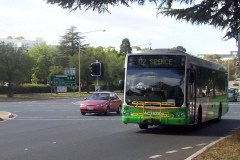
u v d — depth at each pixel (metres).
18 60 68.69
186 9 14.32
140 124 20.36
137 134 18.73
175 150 13.81
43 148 14.08
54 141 15.98
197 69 20.52
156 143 15.68
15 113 33.50
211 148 13.07
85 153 13.04
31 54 105.88
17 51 69.06
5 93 78.94
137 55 18.97
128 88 18.97
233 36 14.97
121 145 15.02
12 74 68.31
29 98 67.75
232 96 59.47
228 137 16.12
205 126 23.55
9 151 13.37
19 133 18.81
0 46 68.38
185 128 21.86
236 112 36.97
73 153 13.02
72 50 125.94
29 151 13.38
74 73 79.94
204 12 14.29
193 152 13.35
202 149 13.01
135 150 13.77
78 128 21.23
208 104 23.11
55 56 113.56
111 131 19.88
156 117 18.48
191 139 17.08
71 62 95.69
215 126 23.61
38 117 29.22
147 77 18.78
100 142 15.81
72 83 79.75
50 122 24.97
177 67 18.61
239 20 14.60
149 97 18.62
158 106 18.52
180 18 14.61
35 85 90.75
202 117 21.69
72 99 67.25
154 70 18.77
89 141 16.08
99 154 12.86
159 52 18.81
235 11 14.37
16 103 52.50
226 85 29.41
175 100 18.42
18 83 69.88
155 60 18.78
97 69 32.19
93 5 12.43
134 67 19.02
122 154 12.89
